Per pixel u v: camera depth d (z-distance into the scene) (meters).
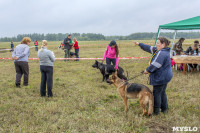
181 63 7.08
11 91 5.25
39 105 4.17
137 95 3.45
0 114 3.68
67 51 11.89
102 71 6.21
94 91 5.21
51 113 3.78
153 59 3.23
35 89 5.45
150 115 3.45
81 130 3.09
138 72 7.56
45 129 3.06
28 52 5.74
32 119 3.45
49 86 4.66
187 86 5.36
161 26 9.12
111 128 3.07
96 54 16.41
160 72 3.13
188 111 3.60
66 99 4.61
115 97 4.68
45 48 4.47
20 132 2.93
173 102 4.09
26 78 5.81
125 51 18.89
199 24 7.09
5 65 10.61
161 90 3.31
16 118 3.48
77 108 4.02
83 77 7.02
